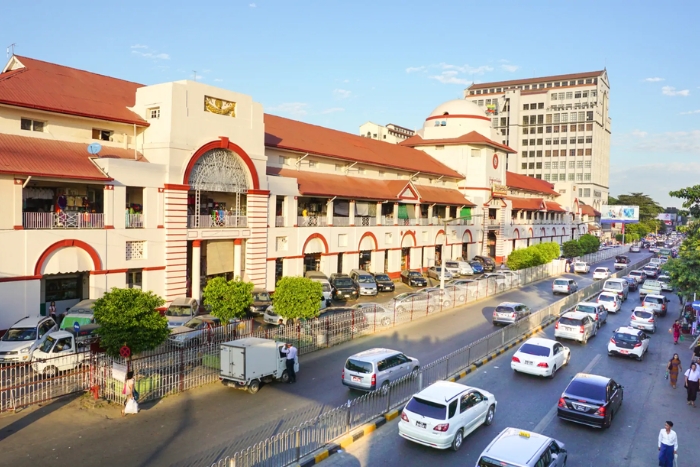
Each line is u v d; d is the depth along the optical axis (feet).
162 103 97.04
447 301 124.47
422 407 48.85
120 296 60.44
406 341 91.15
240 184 110.22
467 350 76.13
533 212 270.26
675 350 92.99
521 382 70.54
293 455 45.16
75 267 84.07
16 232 77.00
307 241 129.70
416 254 173.47
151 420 53.72
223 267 110.32
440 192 189.57
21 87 87.61
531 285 172.14
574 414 55.11
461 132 211.41
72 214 84.17
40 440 48.19
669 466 45.34
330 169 148.25
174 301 91.71
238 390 64.23
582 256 247.91
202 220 104.37
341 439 49.49
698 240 97.25
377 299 129.39
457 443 48.91
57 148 86.94
